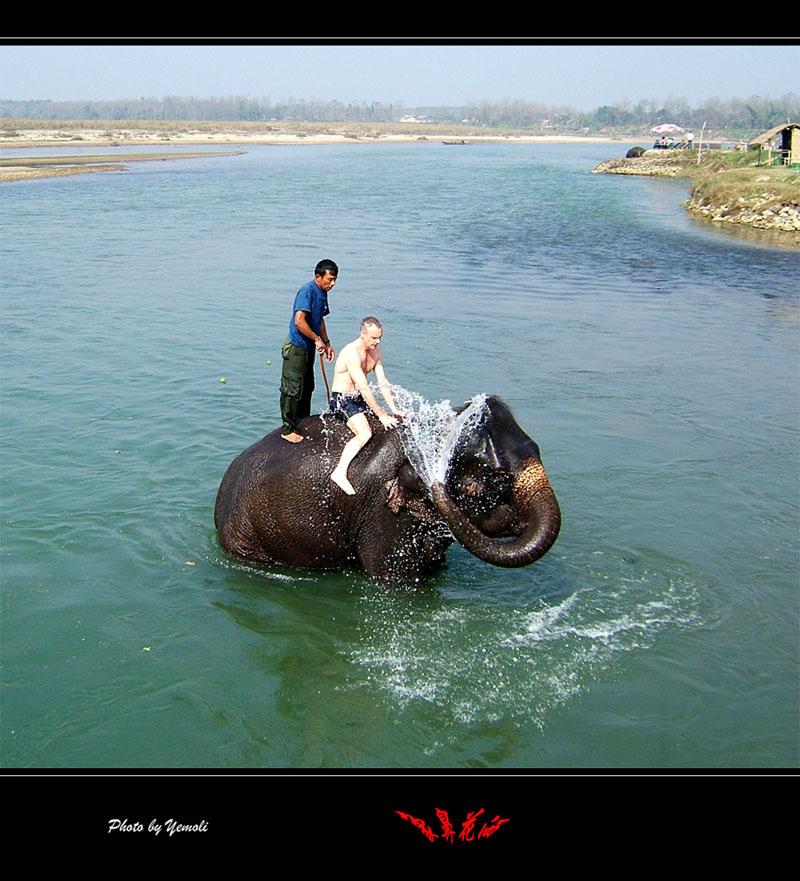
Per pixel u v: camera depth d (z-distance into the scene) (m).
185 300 18.84
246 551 8.37
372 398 7.57
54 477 9.95
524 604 7.79
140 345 15.24
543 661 6.96
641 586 8.05
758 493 9.93
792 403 12.99
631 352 15.66
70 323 16.70
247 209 36.66
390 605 7.77
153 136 134.75
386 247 27.17
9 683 6.58
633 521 9.24
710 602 7.81
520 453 7.09
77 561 8.29
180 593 7.87
